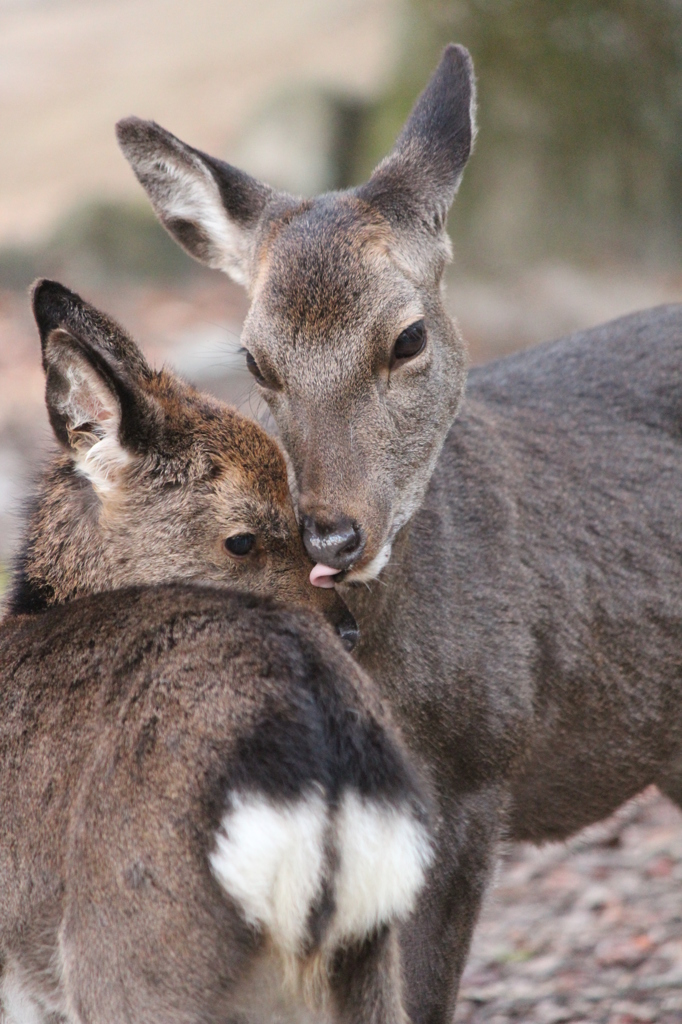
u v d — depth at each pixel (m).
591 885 13.94
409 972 9.19
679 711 10.67
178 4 69.31
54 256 35.06
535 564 9.87
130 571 8.87
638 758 10.55
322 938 6.66
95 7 72.06
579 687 10.05
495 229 32.34
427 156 9.91
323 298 8.84
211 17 64.81
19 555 9.33
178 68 56.28
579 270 31.88
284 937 6.60
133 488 8.85
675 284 31.61
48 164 45.78
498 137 32.44
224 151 42.66
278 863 6.41
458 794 9.38
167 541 8.84
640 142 32.25
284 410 9.00
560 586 9.91
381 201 9.54
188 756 6.64
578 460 10.49
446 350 9.41
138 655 7.21
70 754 7.18
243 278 10.34
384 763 6.76
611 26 32.06
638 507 10.49
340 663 7.05
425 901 9.17
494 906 13.80
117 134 10.65
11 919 7.36
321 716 6.73
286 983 6.80
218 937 6.53
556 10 32.06
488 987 12.18
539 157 32.31
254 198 10.17
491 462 9.99
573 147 32.22
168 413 9.02
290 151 40.69
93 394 8.70
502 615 9.52
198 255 10.76
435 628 9.19
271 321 8.93
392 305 8.92
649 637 10.34
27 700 7.50
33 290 8.55
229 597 7.44
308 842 6.45
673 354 11.27
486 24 32.44
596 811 10.70
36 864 7.19
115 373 8.57
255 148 41.16
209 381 25.34
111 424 8.70
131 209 35.88
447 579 9.34
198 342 29.05
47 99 54.62
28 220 39.06
